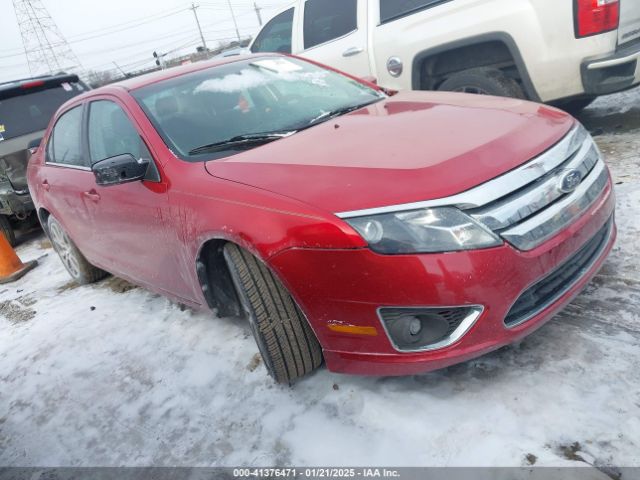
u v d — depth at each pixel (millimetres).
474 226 1854
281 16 6082
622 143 4379
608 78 3990
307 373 2477
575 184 2100
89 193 3369
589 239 2146
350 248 1870
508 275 1878
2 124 6547
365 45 5172
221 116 2922
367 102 3160
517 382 2135
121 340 3373
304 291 2020
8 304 4617
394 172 1978
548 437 1876
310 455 2066
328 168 2133
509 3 4156
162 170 2666
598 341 2254
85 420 2695
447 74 4902
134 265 3309
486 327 1907
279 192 2096
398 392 2240
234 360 2805
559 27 3982
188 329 3262
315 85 3332
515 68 4539
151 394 2738
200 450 2268
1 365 3500
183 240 2533
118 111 3107
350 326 2008
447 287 1830
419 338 1978
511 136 2146
